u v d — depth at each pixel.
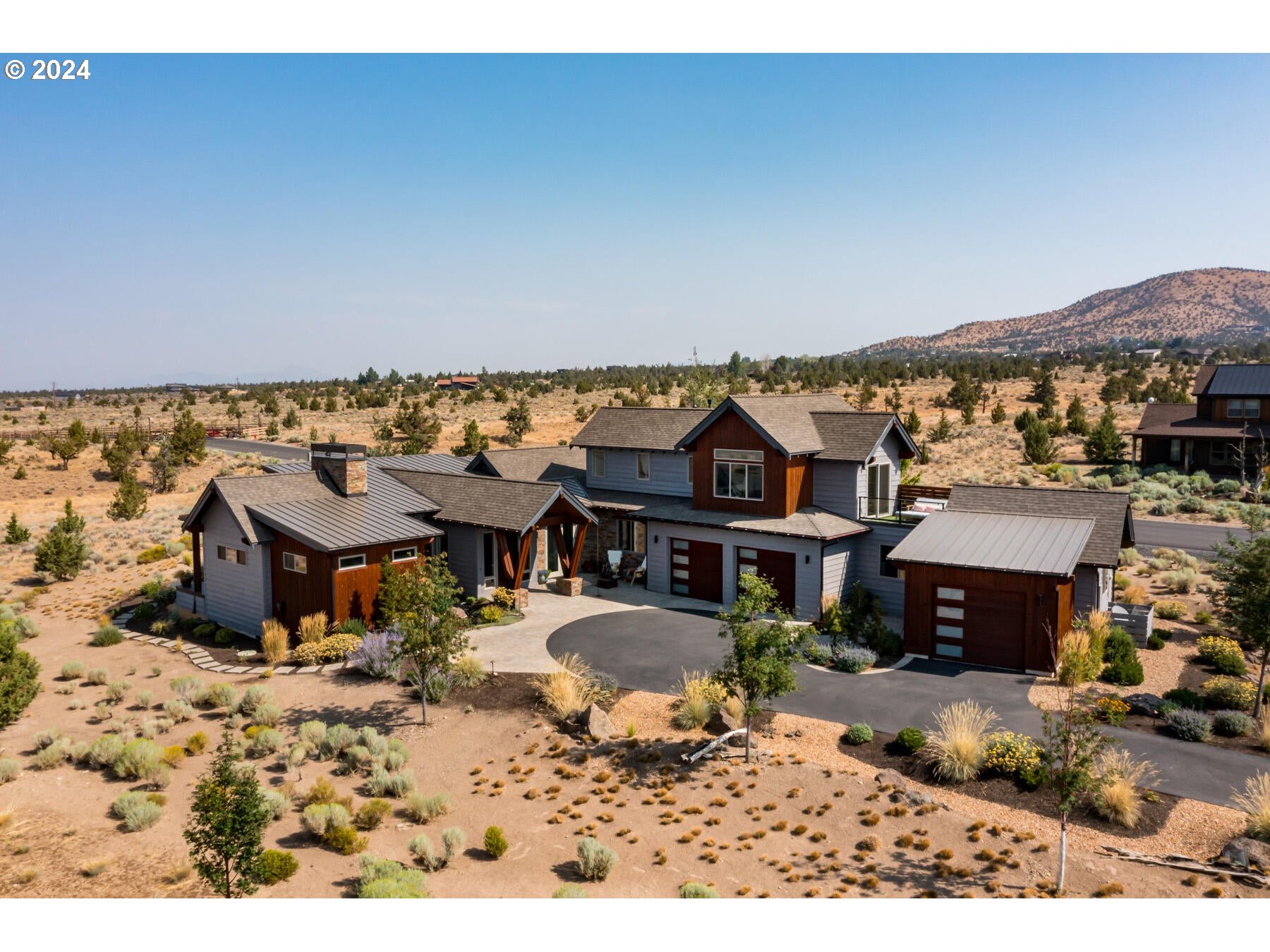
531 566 34.03
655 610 30.28
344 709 21.44
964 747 16.86
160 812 15.53
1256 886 12.93
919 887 13.18
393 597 25.81
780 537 29.17
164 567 38.94
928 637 24.59
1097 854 14.00
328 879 13.62
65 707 21.61
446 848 14.46
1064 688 21.44
